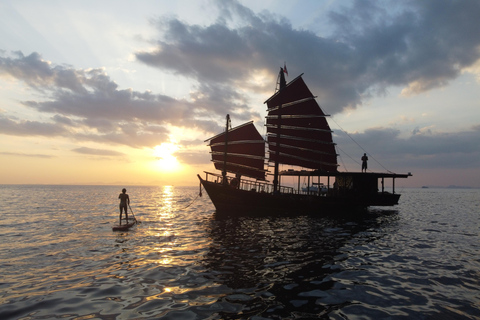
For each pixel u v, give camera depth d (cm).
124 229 1841
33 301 702
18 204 4400
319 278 900
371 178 3030
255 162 3238
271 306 682
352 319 620
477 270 1016
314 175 3017
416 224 2366
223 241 1488
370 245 1438
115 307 668
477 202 6644
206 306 676
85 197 7169
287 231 1856
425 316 642
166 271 955
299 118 3312
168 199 6588
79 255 1173
